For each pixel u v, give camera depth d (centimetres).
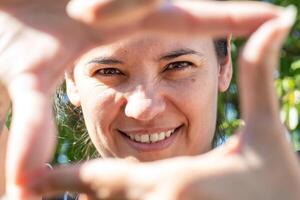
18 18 25
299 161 24
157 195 22
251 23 24
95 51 56
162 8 24
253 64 23
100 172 23
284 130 24
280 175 23
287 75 106
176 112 57
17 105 24
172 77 56
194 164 22
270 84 23
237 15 24
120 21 22
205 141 59
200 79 57
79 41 25
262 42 23
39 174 23
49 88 25
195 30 24
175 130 58
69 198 47
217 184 22
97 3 22
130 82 56
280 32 22
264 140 23
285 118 97
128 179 23
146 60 55
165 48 54
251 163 23
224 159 23
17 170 23
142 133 57
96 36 25
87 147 72
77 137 74
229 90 89
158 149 58
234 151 23
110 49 55
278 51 23
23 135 23
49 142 23
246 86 23
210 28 24
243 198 22
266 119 23
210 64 57
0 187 50
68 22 25
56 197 47
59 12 25
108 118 58
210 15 24
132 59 55
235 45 92
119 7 22
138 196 22
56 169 24
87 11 22
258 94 23
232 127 84
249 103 23
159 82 56
